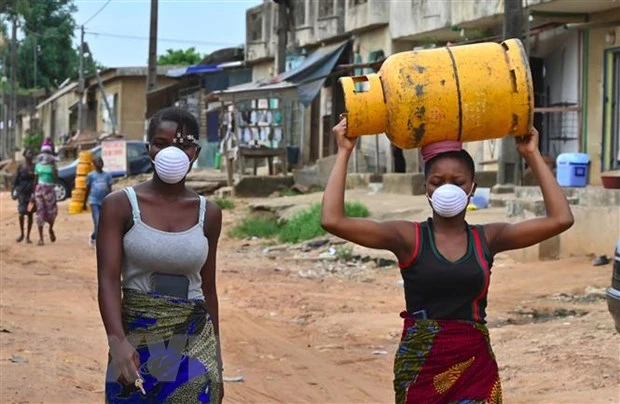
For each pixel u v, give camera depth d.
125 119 49.31
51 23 64.38
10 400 6.89
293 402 7.40
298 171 27.64
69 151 45.00
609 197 14.78
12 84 56.97
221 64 39.88
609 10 19.00
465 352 4.21
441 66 4.26
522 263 14.17
